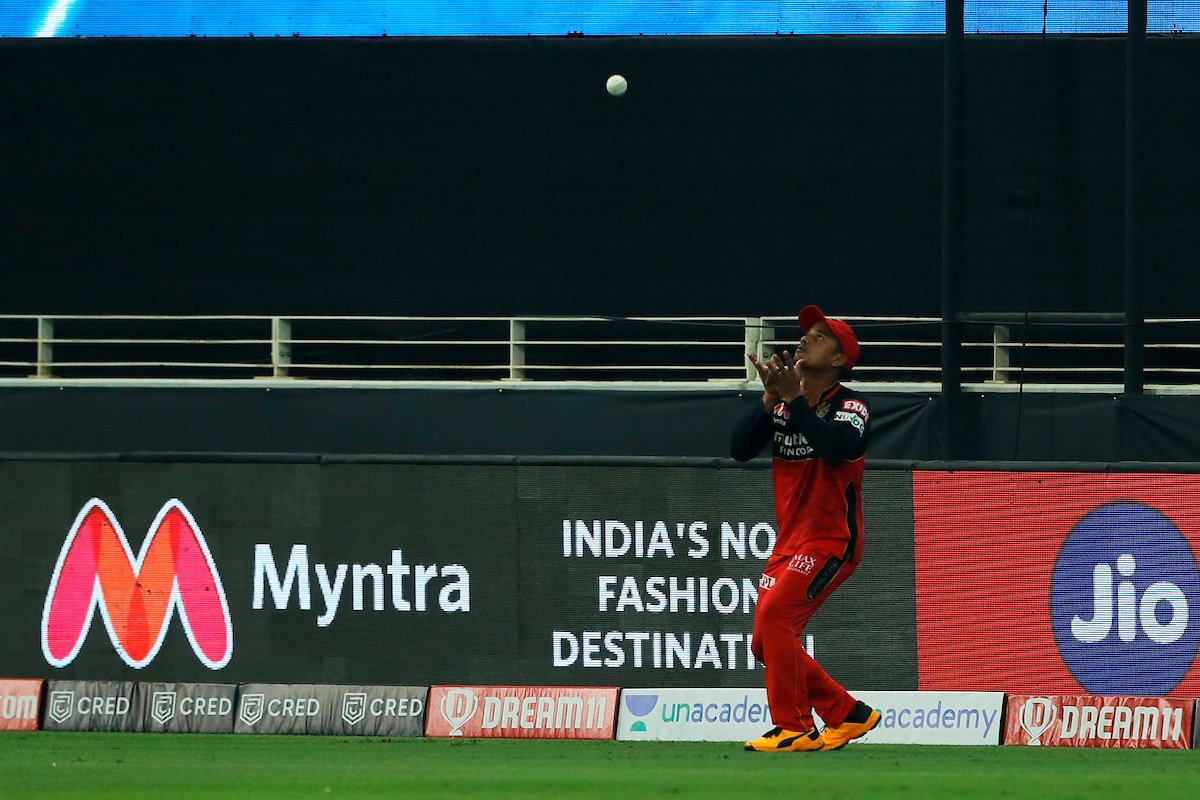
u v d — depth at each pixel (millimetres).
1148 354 46000
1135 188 39719
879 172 46781
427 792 14719
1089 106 45750
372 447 42750
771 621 20578
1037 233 46062
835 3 47000
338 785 15438
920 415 40500
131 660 29062
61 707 28844
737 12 47406
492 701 28156
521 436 42312
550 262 47969
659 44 47594
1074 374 46594
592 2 47844
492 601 28703
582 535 28656
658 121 47625
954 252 40000
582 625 28547
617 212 47812
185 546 29125
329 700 28453
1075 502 27547
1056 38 45812
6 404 43781
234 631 28922
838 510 20391
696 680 28359
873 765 18609
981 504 27844
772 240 47250
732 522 28469
